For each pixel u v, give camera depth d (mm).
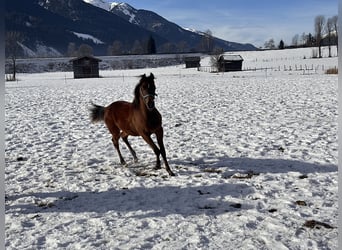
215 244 4914
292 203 6121
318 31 105562
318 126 12164
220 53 86438
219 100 20219
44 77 68750
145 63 106938
